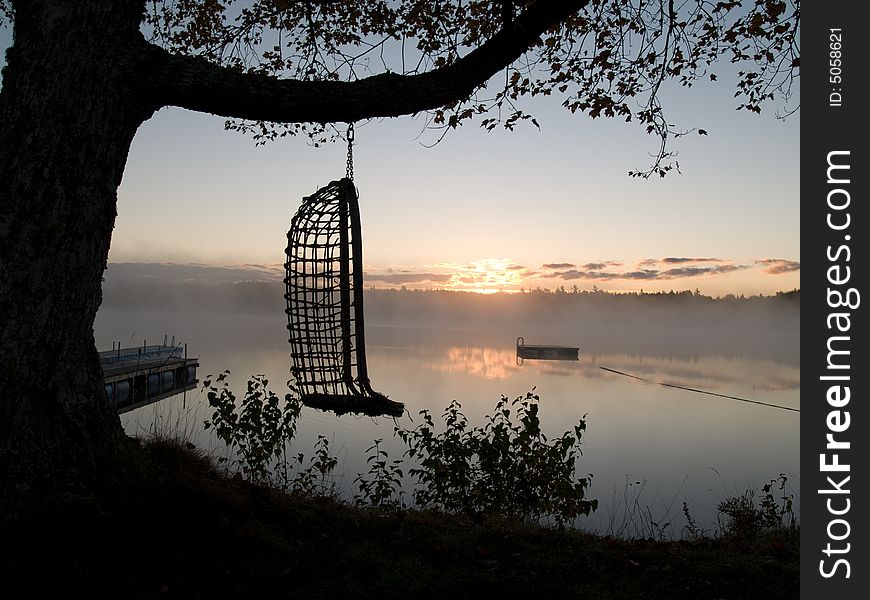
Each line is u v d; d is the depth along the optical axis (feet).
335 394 13.58
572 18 22.49
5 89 12.54
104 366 57.41
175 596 10.55
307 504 15.89
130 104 13.26
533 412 20.34
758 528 19.66
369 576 12.23
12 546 10.62
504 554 14.10
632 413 87.25
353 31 25.11
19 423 11.87
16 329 11.95
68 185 12.42
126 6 13.17
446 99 14.85
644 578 13.12
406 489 33.94
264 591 11.12
